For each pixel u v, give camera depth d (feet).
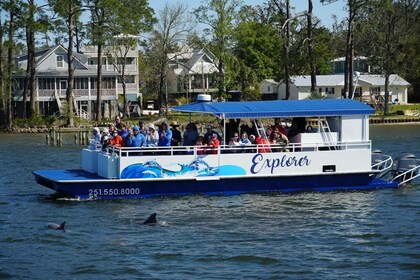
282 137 120.88
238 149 119.55
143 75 441.27
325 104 123.95
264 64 417.90
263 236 98.02
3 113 303.68
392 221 106.01
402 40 359.66
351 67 283.38
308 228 102.01
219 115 117.70
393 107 373.40
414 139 244.01
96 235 98.89
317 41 279.90
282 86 415.23
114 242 95.66
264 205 114.21
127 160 115.65
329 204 115.24
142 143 117.60
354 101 126.11
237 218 106.73
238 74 359.66
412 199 119.24
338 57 437.17
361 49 392.68
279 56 288.30
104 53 381.81
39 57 377.09
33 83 316.40
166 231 100.42
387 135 264.31
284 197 119.44
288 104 122.52
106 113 373.20
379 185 126.52
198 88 442.91
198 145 118.42
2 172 164.35
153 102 427.33
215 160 118.42
